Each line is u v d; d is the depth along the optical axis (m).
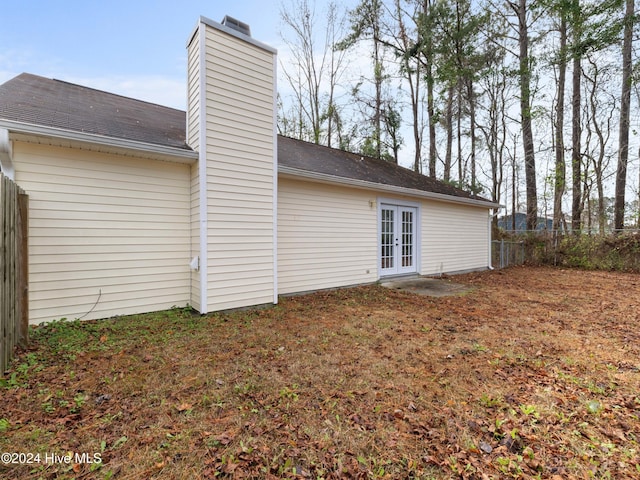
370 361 3.25
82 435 2.01
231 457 1.85
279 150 7.41
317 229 6.98
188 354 3.35
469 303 6.02
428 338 3.98
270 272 5.57
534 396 2.60
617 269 10.98
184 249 5.26
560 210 13.18
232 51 5.01
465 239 10.89
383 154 17.27
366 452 1.93
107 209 4.57
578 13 11.44
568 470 1.81
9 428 2.05
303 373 2.96
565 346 3.73
